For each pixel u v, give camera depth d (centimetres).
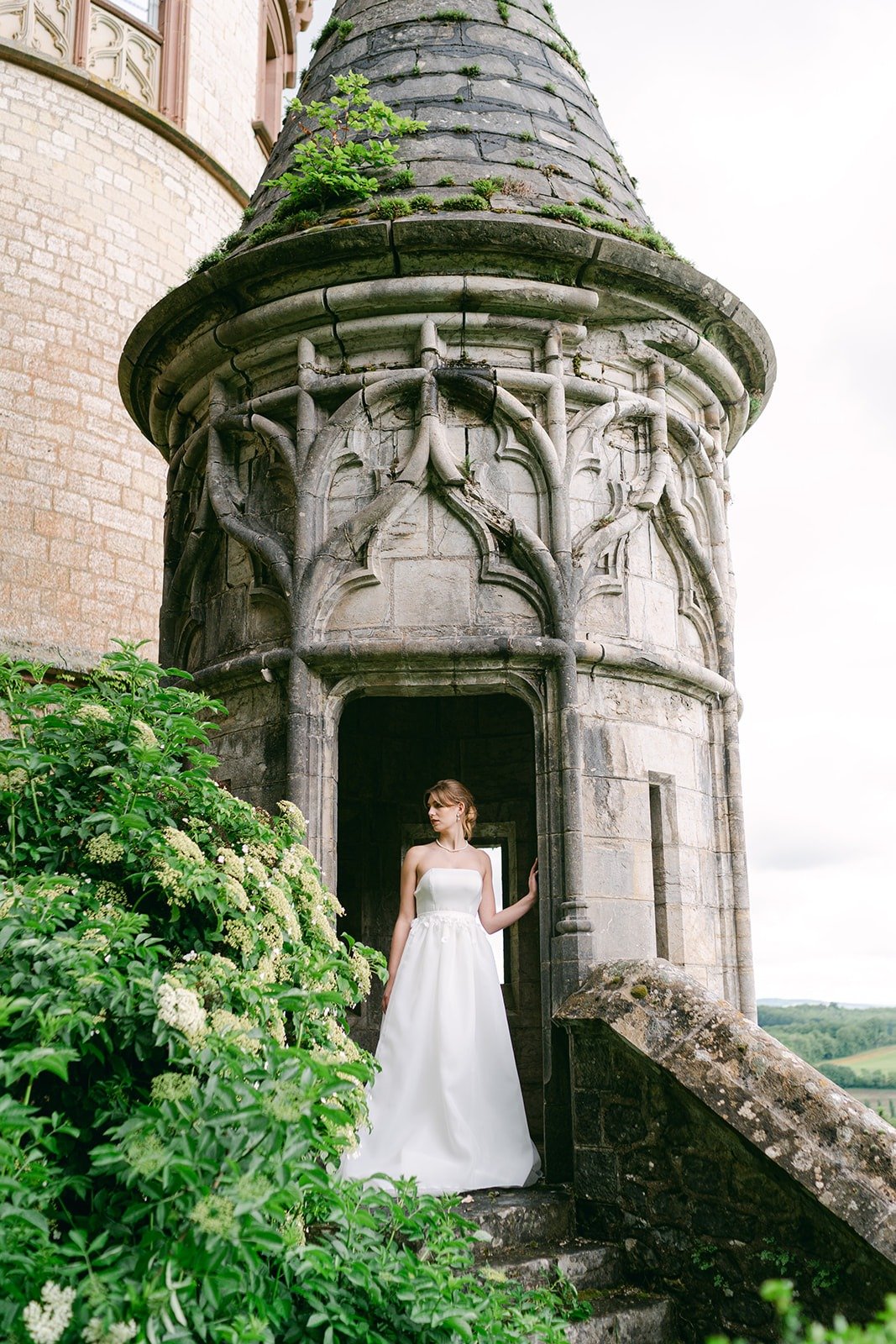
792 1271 369
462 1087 463
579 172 628
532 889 527
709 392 633
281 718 554
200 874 329
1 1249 226
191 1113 254
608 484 578
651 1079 422
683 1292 398
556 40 698
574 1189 442
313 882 381
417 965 492
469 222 548
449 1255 311
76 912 310
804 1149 364
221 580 615
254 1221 240
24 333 1041
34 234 1064
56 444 1043
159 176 1177
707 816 595
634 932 530
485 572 546
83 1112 290
